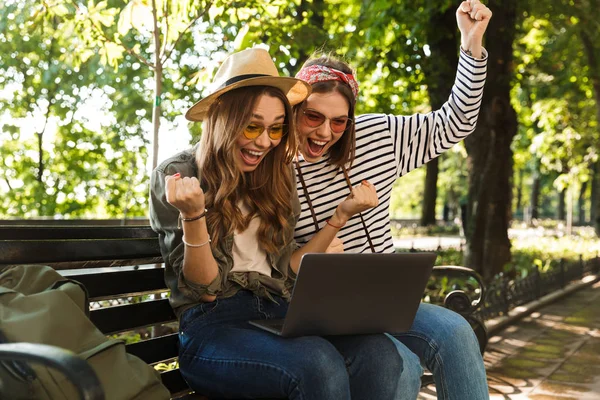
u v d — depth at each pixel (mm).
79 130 16078
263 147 2631
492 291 8250
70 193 16828
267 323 2492
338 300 2393
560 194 51969
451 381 2838
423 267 2559
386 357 2500
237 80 2582
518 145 27438
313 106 3012
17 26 12273
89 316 2414
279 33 6840
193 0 5191
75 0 5398
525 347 7004
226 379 2375
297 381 2213
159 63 4969
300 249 2898
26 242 2299
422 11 10094
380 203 3281
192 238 2369
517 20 11789
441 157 38156
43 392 1851
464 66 3326
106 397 1982
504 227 10680
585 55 15695
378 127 3328
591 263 15789
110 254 2605
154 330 4430
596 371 5965
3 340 1888
